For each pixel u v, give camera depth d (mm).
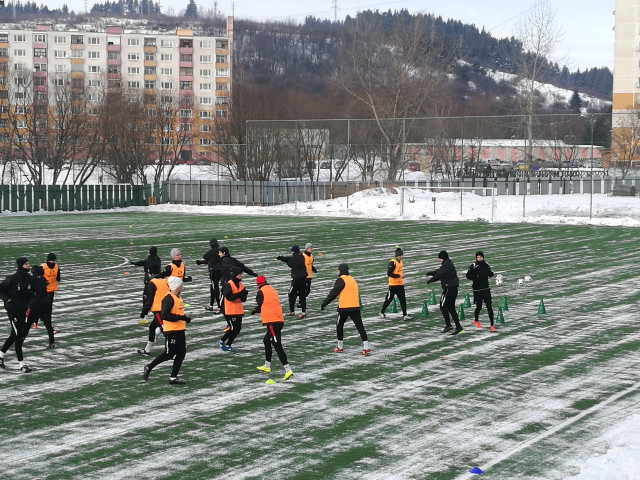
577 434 11539
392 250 36125
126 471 9977
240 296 16406
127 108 84125
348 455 10602
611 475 9898
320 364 15578
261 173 70500
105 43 151750
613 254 35156
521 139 68812
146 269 20016
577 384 14234
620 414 12500
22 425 11766
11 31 149000
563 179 69062
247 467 10141
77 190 68312
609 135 66062
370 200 64812
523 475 9961
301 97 124438
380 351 16750
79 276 27750
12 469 10031
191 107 121312
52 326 18547
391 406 12797
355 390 13719
